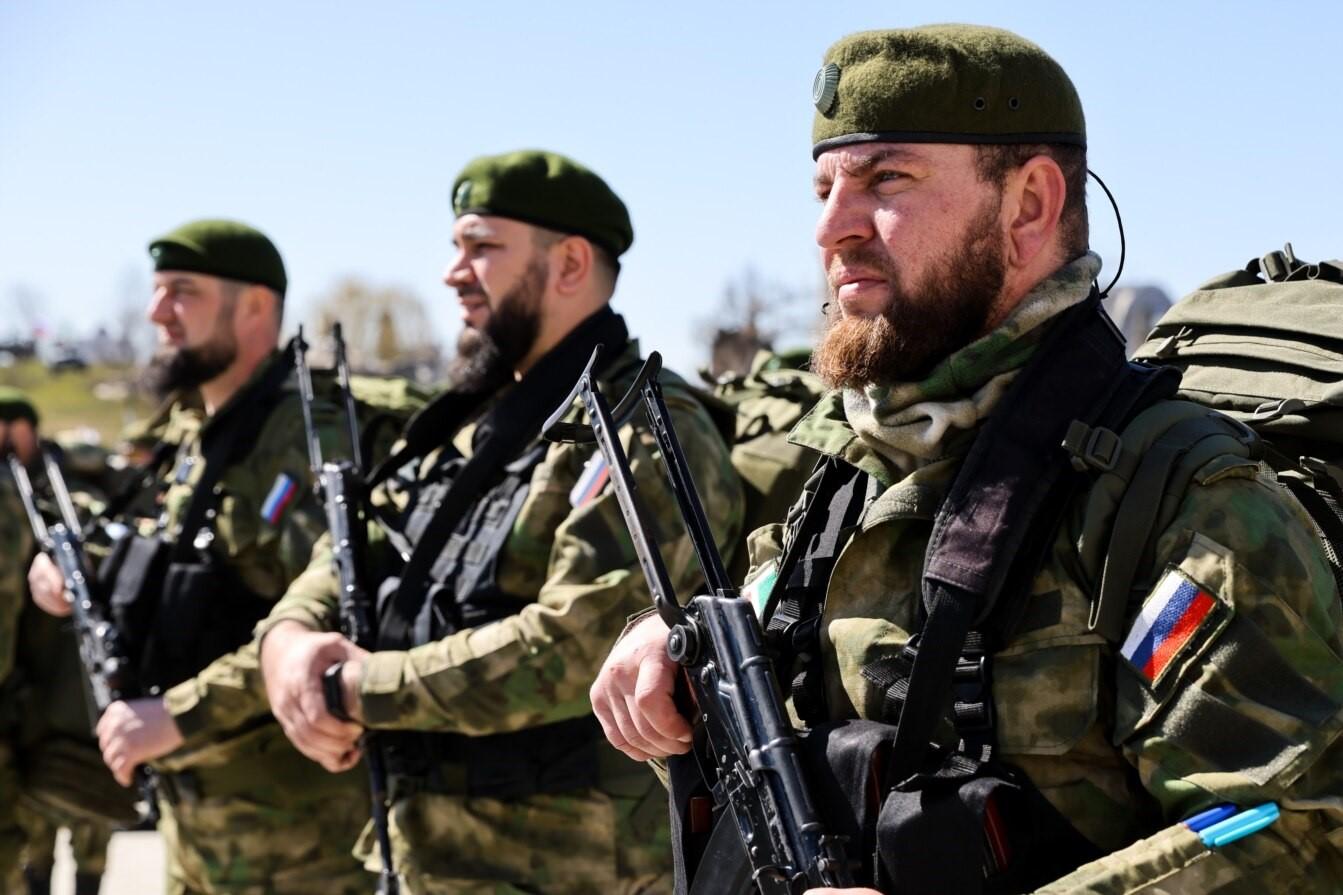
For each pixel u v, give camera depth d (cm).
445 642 294
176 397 465
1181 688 157
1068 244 185
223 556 402
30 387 2897
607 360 316
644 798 296
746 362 578
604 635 282
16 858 514
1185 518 161
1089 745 164
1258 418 201
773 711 175
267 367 413
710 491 298
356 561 329
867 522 181
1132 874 151
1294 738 152
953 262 179
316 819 395
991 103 178
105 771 500
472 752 298
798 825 168
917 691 166
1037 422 172
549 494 301
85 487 604
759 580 204
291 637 322
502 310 323
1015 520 167
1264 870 152
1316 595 159
